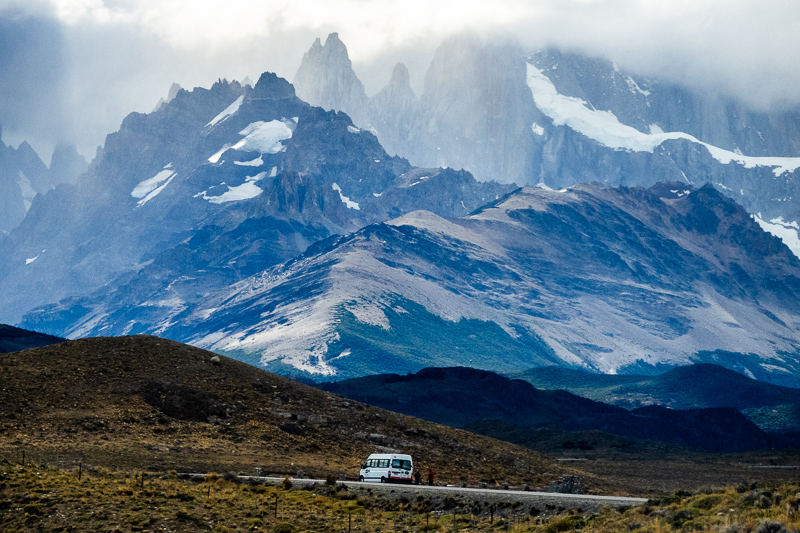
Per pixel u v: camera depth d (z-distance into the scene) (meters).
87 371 168.75
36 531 81.06
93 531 81.31
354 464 161.38
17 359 169.00
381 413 194.75
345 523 92.44
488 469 181.25
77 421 146.50
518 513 96.31
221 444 153.88
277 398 181.88
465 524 92.25
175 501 94.31
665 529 72.69
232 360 194.38
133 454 135.25
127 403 159.38
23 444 131.25
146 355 181.00
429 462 175.50
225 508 94.69
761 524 64.06
